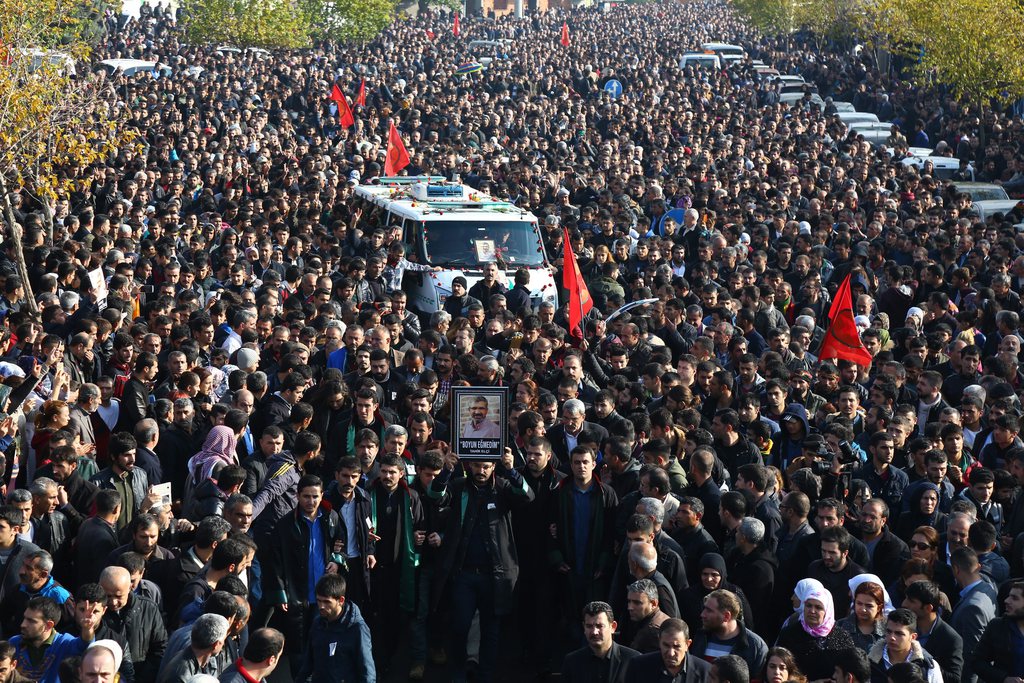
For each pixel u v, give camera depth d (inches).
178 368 449.7
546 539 374.0
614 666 294.5
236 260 663.1
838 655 279.3
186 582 322.0
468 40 3068.4
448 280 741.3
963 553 328.5
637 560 316.2
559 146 1332.4
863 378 522.9
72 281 603.5
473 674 376.5
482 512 363.9
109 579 295.0
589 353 512.7
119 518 371.9
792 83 2052.2
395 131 1054.4
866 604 302.2
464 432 360.5
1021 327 603.5
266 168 1081.4
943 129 1605.6
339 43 2455.7
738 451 411.8
